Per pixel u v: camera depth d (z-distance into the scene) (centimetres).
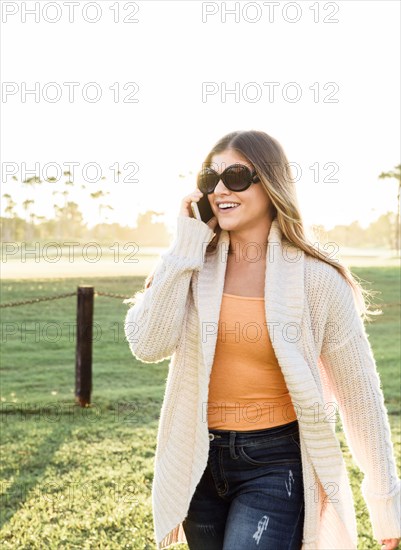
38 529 387
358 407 227
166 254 233
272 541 211
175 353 234
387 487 230
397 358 1010
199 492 231
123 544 368
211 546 235
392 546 236
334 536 231
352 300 228
